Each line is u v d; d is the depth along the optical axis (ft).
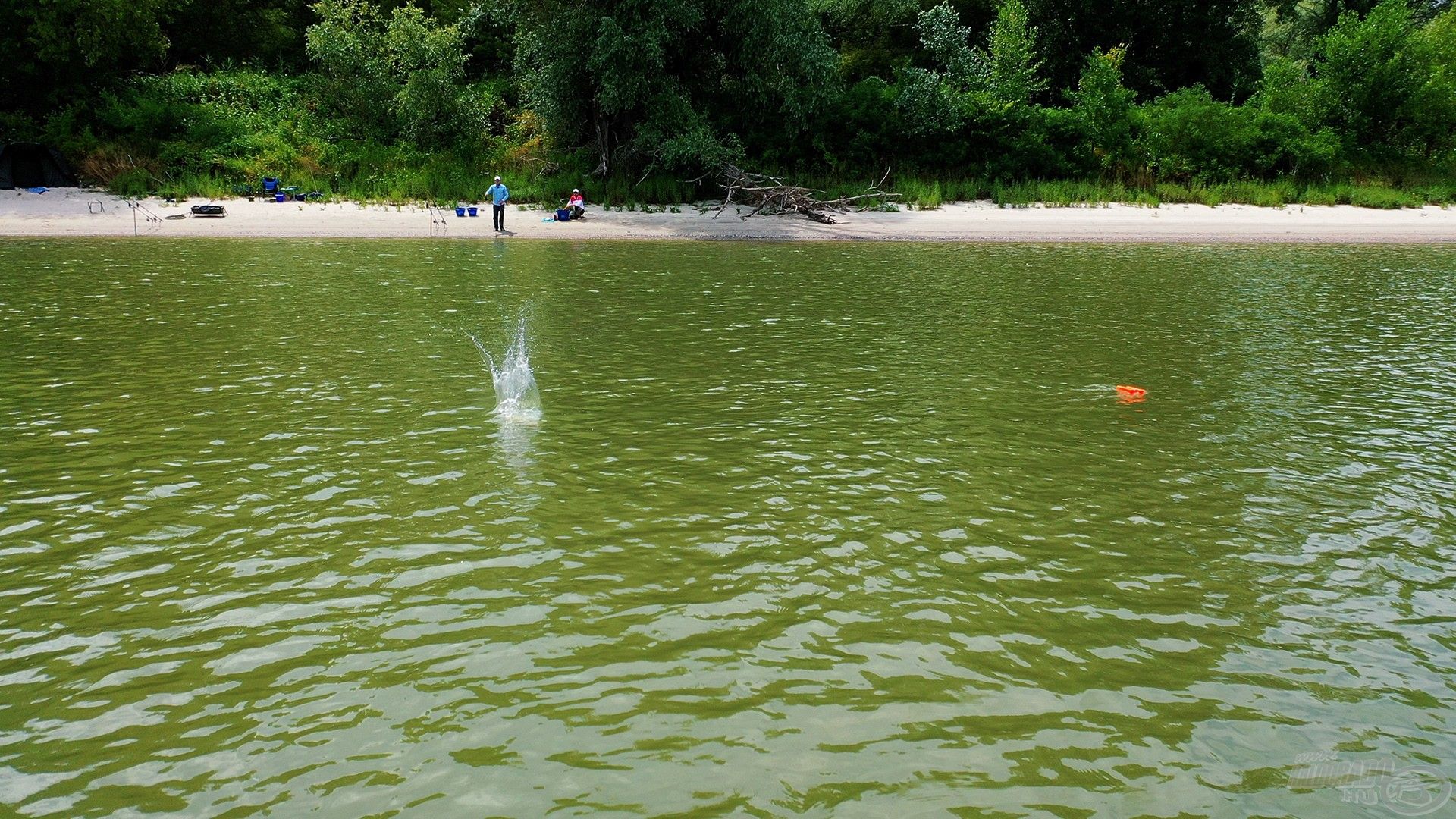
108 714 17.20
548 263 73.31
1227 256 83.82
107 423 32.35
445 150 116.98
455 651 19.19
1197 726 17.40
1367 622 21.12
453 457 29.53
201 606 20.75
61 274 64.28
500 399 35.60
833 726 17.10
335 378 38.29
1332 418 35.22
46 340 44.14
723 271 70.59
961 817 14.99
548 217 102.58
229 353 42.09
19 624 19.99
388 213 101.60
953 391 37.86
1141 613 21.20
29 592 21.25
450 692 17.93
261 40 136.15
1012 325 51.21
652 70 105.60
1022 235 96.68
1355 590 22.47
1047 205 112.27
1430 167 128.67
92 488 26.81
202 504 25.86
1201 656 19.60
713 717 17.29
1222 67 153.89
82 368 39.37
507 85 131.34
